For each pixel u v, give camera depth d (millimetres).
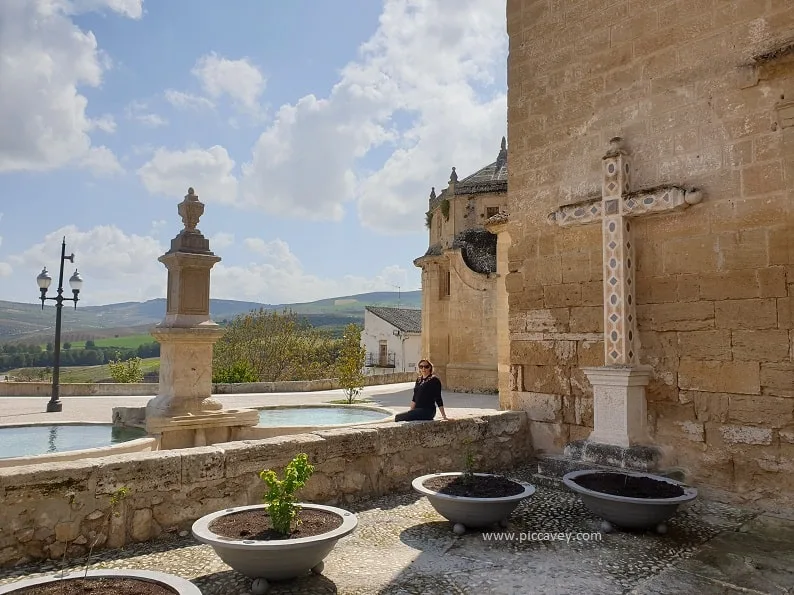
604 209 6898
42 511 4430
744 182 5926
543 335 7801
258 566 3836
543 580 4141
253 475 5500
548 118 7867
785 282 5598
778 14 5793
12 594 3111
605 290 6828
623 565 4410
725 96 6117
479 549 4770
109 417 15250
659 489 5277
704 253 6184
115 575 3363
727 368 5961
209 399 11648
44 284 17047
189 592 3117
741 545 4812
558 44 7793
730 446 5914
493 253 26859
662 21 6707
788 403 5531
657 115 6688
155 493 4945
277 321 39719
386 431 6566
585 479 5645
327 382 26703
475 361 26516
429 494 5238
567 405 7492
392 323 52906
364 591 3963
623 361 6586
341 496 6121
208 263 11734
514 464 7738
